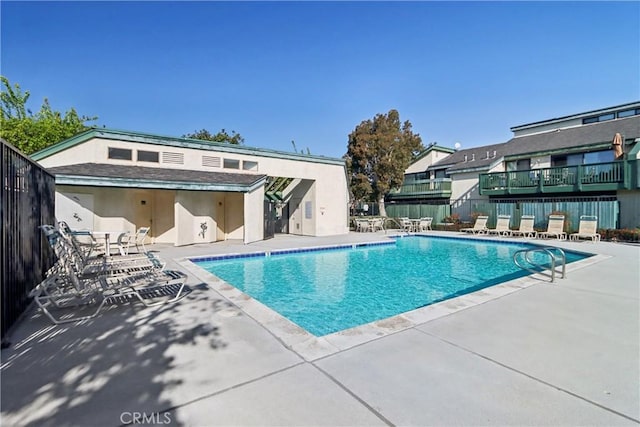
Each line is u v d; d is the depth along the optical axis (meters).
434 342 3.50
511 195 20.80
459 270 10.12
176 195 12.97
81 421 2.16
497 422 2.19
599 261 8.95
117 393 2.50
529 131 24.14
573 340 3.58
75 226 11.41
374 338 3.61
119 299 5.18
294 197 19.61
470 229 19.12
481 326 3.98
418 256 12.65
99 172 10.84
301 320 5.82
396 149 26.08
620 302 5.02
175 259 9.50
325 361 3.06
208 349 3.31
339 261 11.53
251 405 2.36
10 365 2.95
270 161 16.16
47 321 4.14
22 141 20.34
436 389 2.59
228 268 10.16
